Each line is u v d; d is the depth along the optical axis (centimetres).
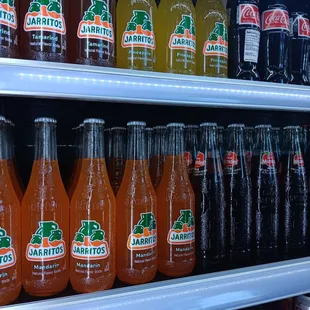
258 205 92
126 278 68
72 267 65
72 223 66
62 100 86
